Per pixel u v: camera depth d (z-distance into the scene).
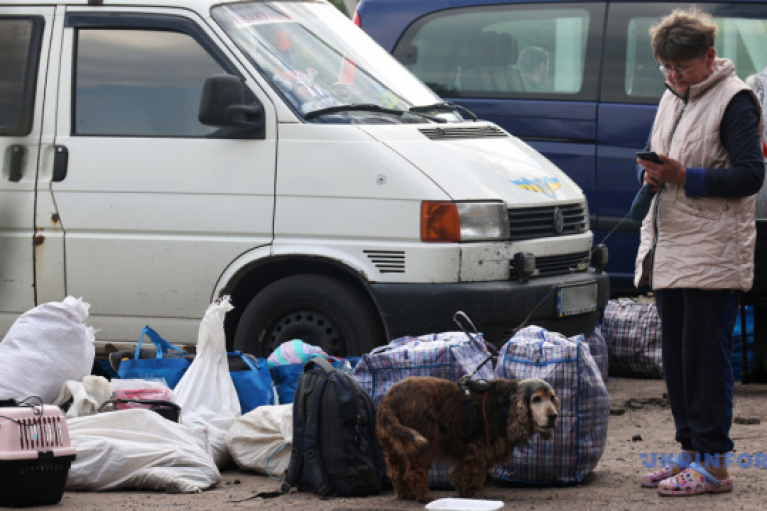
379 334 11.21
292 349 10.54
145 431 9.09
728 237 8.29
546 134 15.27
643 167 8.38
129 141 11.62
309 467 8.58
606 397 9.02
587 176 15.12
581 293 11.85
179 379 10.20
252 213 11.26
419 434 8.05
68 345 9.77
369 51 12.87
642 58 15.04
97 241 11.63
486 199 11.03
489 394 8.17
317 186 11.10
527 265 11.11
